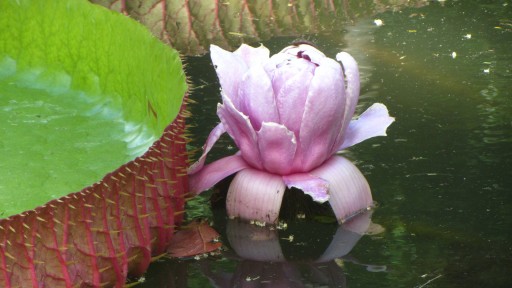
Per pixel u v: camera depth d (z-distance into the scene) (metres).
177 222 1.50
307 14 2.11
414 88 1.80
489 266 1.42
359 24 2.06
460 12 2.11
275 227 1.50
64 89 1.75
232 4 2.12
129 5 2.11
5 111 1.69
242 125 1.48
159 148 1.43
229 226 1.51
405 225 1.49
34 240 1.33
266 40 2.01
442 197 1.53
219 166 1.53
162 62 1.58
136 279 1.43
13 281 1.33
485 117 1.71
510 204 1.52
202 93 1.80
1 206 1.48
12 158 1.58
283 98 1.47
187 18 2.09
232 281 1.41
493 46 1.95
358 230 1.49
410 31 2.03
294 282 1.41
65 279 1.35
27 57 1.78
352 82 1.49
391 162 1.61
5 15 1.77
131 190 1.40
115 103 1.70
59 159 1.58
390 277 1.41
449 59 1.90
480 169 1.58
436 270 1.41
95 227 1.38
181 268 1.44
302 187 1.47
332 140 1.50
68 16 1.73
